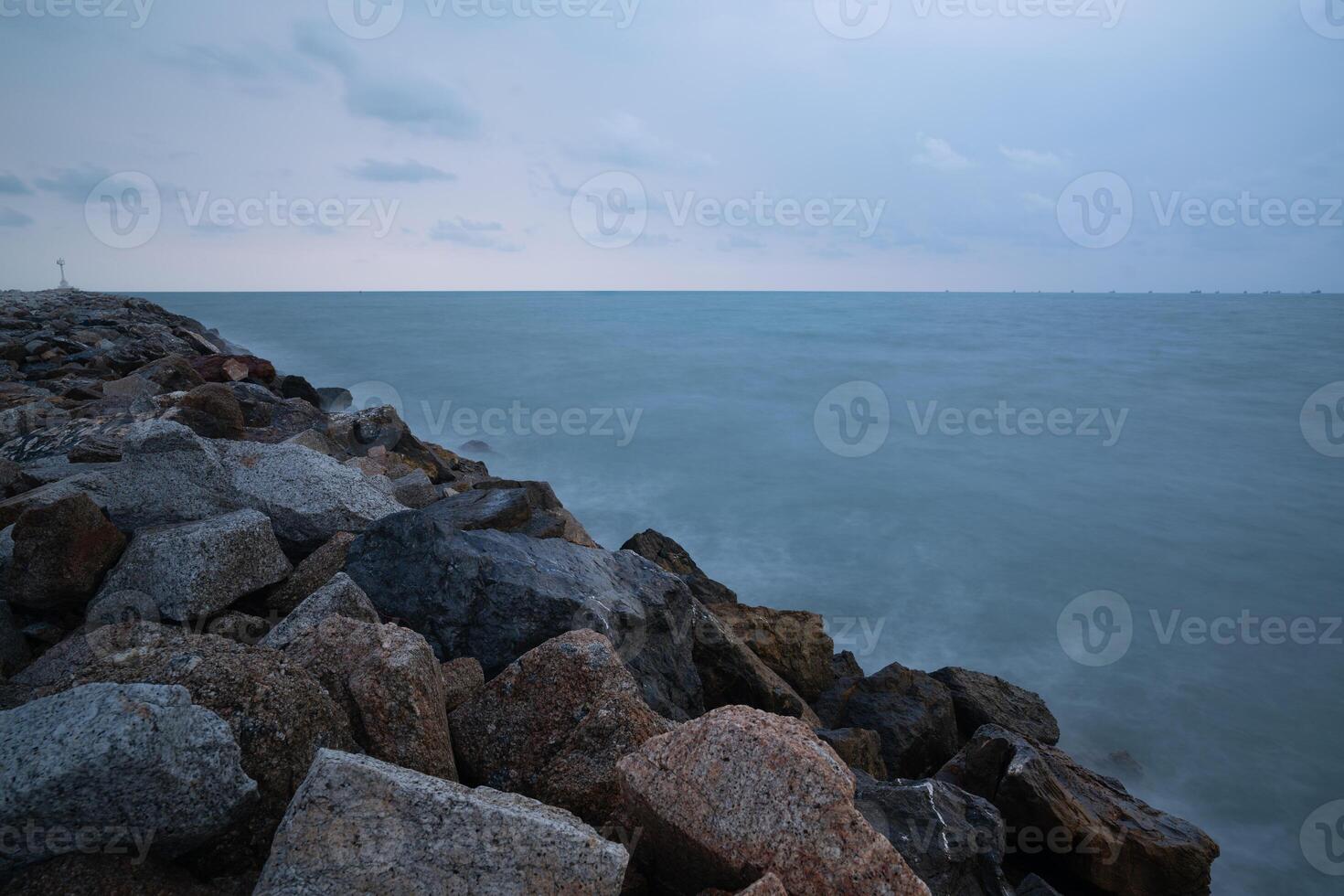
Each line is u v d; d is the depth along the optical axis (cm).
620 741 423
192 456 692
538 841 306
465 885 297
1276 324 8719
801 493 2225
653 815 351
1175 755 1091
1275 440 3000
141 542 559
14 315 2586
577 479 2291
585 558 688
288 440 1029
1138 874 593
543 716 453
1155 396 3981
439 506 754
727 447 2725
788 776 334
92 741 282
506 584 593
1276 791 1020
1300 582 1694
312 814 297
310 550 697
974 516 2077
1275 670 1320
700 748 352
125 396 1274
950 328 8375
